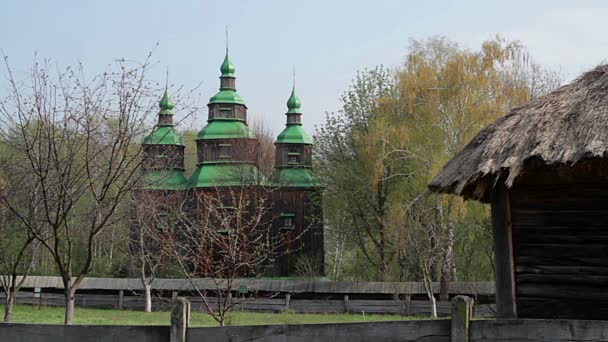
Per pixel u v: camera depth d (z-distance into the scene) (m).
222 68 56.09
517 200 10.54
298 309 37.66
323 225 51.97
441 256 34.94
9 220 19.30
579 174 9.91
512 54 35.88
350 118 47.38
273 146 66.19
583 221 10.18
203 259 22.05
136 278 40.56
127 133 15.23
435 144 36.25
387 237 38.47
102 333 6.47
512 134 10.15
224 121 54.22
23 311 34.50
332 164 48.16
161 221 30.95
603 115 9.52
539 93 44.00
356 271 49.09
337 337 5.89
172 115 16.30
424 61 37.66
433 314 32.81
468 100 35.88
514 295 10.34
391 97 41.03
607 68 10.83
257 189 47.06
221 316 16.22
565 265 10.21
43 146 14.05
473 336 5.55
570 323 5.31
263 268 48.19
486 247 40.38
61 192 12.78
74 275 41.19
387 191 43.59
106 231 31.84
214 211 27.03
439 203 34.72
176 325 6.20
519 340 5.43
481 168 9.82
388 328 5.79
